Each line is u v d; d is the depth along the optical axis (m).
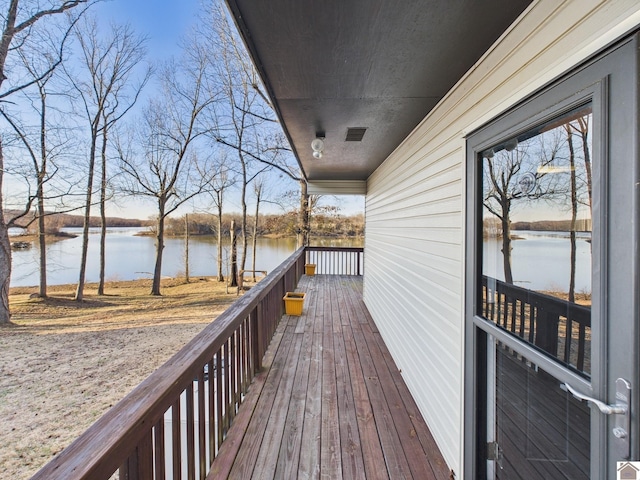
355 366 3.17
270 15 1.33
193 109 14.44
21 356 6.51
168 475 2.60
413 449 1.98
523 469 1.32
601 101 0.88
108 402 4.62
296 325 4.57
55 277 13.62
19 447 3.56
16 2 9.62
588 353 0.97
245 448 1.94
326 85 2.04
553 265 1.13
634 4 0.78
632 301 0.79
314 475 1.73
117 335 8.02
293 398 2.54
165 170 14.63
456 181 1.93
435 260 2.26
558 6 1.07
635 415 0.78
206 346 1.67
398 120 2.75
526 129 1.24
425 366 2.36
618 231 0.83
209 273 17.86
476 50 1.58
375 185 5.38
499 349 1.50
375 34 1.46
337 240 15.60
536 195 1.23
